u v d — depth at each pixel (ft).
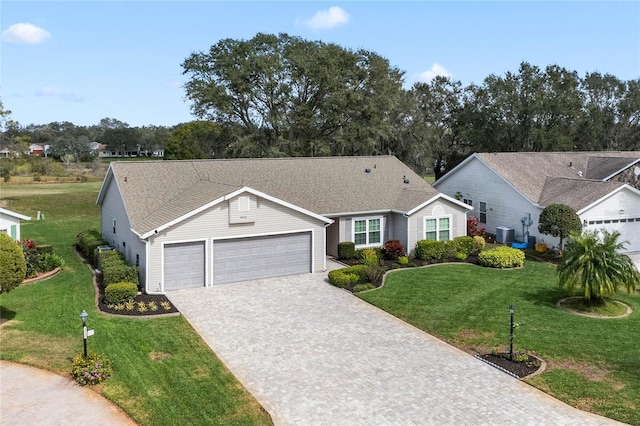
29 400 42.06
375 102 174.40
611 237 64.44
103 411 40.42
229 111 165.89
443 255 89.30
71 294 69.21
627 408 40.75
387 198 97.60
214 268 74.90
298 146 166.71
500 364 48.96
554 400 42.37
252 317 61.82
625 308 64.39
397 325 59.67
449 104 207.51
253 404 41.52
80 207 160.35
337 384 45.34
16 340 53.42
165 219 73.05
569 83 186.70
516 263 85.56
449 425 38.70
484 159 115.44
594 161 122.93
